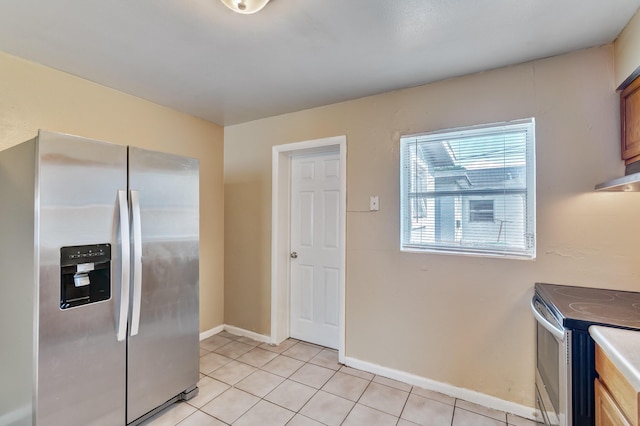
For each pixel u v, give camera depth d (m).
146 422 1.91
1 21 1.57
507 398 2.04
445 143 2.31
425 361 2.32
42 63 2.04
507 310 2.05
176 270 2.08
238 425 1.90
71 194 1.57
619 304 1.48
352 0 1.41
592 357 1.21
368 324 2.55
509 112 2.04
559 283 1.90
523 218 2.04
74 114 2.22
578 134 1.85
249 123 3.26
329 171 3.06
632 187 1.61
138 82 2.32
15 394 1.57
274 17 1.54
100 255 1.68
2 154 1.69
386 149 2.49
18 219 1.57
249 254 3.27
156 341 1.96
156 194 1.96
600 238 1.80
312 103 2.74
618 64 1.71
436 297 2.28
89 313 1.64
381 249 2.50
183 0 1.41
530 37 1.71
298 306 3.24
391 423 1.92
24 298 1.52
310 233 3.17
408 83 2.33
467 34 1.69
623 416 0.97
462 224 2.24
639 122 1.57
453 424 1.91
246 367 2.63
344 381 2.40
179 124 2.96
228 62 2.02
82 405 1.61
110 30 1.66
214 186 3.35
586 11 1.49
